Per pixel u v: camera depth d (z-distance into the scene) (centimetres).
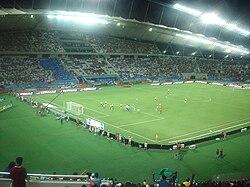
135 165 3275
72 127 4597
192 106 6606
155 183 2698
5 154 3438
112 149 3738
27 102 6319
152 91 8681
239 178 2808
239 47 11188
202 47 12912
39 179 1484
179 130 4681
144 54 11775
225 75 12531
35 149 3634
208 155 3644
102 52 10650
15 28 8831
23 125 4656
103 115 5541
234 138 4328
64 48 9862
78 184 1455
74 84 8975
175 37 11412
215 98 7712
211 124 5084
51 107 5919
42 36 9712
